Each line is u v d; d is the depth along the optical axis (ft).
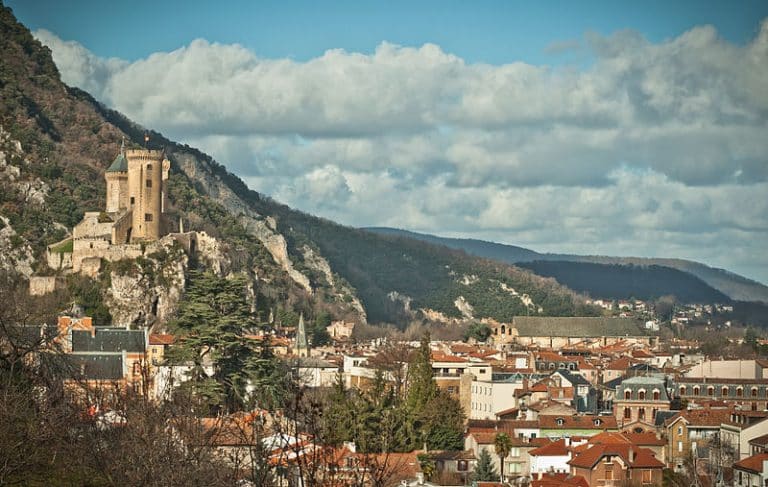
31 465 409.49
